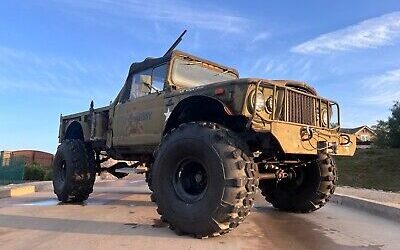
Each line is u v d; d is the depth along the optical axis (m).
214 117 4.36
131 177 19.48
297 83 4.40
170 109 4.84
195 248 3.28
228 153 3.61
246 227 4.31
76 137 7.59
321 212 5.68
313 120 4.58
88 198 7.51
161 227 4.24
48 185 10.60
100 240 3.57
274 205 5.74
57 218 4.84
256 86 3.84
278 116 4.16
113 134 6.02
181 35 5.61
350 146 4.91
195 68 5.64
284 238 3.78
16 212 5.36
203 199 3.65
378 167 27.34
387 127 41.06
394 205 5.46
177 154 3.96
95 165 6.88
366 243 3.63
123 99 6.05
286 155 4.88
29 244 3.41
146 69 5.73
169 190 3.96
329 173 5.27
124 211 5.54
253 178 3.61
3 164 15.19
